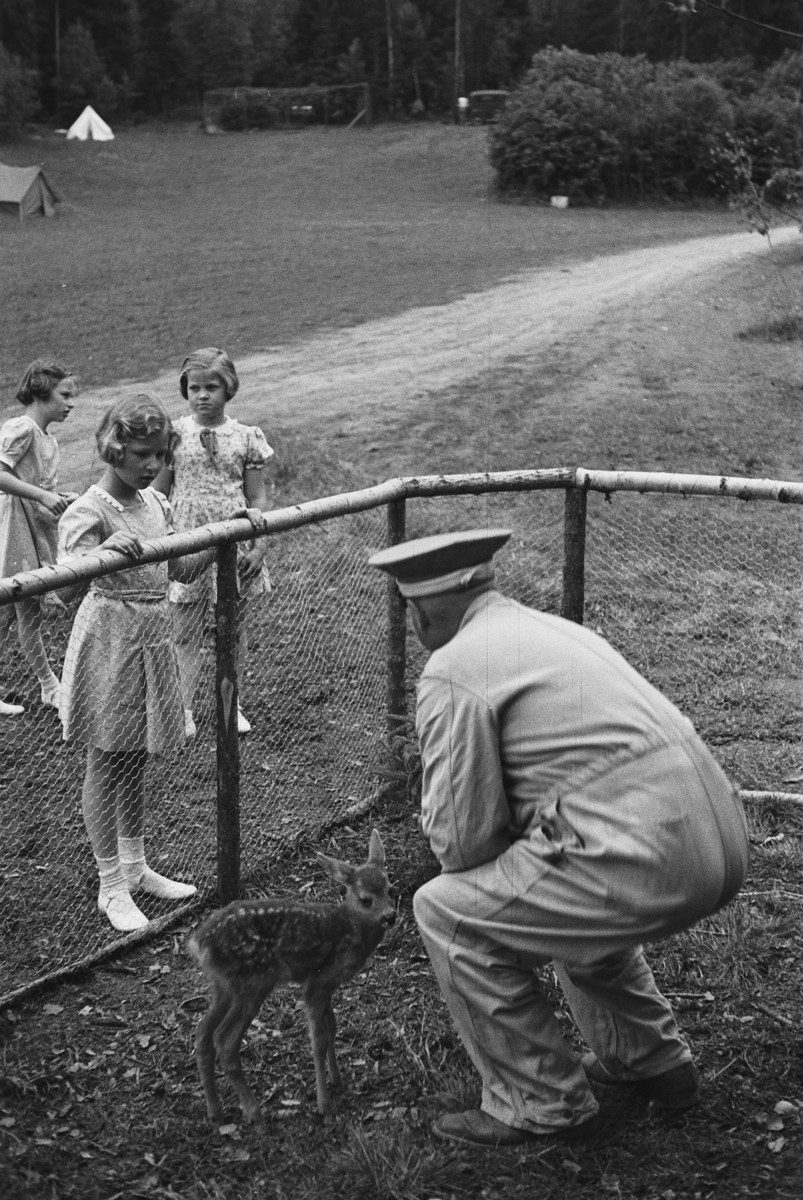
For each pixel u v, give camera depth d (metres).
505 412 14.69
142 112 65.81
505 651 3.40
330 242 31.52
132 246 30.73
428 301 23.02
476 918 3.45
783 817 5.76
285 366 17.75
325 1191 3.49
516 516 10.55
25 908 5.01
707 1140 3.66
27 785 6.07
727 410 14.70
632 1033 3.76
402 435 13.80
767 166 40.09
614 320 20.48
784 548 9.78
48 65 66.25
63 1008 4.36
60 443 13.63
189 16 65.06
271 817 5.76
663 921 3.24
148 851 5.45
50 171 49.22
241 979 3.65
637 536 10.07
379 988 4.47
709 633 8.15
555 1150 3.58
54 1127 3.74
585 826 3.26
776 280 24.31
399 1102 3.89
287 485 11.78
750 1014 4.29
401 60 61.00
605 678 3.34
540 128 41.53
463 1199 3.43
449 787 3.41
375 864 3.89
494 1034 3.53
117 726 4.74
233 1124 3.78
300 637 7.98
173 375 17.28
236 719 4.92
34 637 6.95
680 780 3.23
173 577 5.21
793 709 7.01
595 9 53.19
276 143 56.00
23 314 21.39
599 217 38.22
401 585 3.58
